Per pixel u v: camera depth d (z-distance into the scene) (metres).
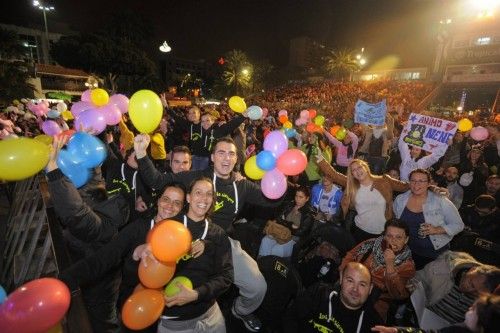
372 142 6.90
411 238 3.25
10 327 1.29
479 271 2.01
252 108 5.14
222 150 2.83
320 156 4.36
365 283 2.07
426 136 4.83
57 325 1.59
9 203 6.05
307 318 2.30
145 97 2.63
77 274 1.79
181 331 2.11
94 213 2.24
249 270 2.77
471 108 33.47
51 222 2.60
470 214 3.84
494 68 34.91
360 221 3.63
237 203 2.99
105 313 2.51
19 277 2.91
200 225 2.19
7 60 28.56
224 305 3.48
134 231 2.12
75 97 36.50
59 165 2.19
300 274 3.47
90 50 33.94
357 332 2.13
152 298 1.79
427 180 3.09
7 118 9.12
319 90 43.88
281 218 4.07
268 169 3.01
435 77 38.81
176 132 6.65
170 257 1.66
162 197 2.23
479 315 1.38
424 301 2.58
